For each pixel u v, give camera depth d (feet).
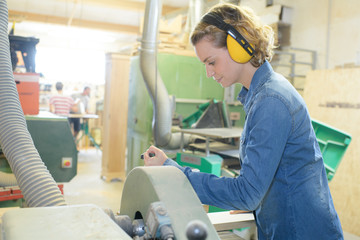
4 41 3.82
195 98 13.07
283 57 15.03
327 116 11.65
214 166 7.29
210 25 3.02
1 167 5.35
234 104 13.42
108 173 14.69
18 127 3.30
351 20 12.48
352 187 10.63
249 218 4.86
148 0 9.27
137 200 2.53
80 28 26.91
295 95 2.97
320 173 3.21
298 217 3.11
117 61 14.53
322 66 13.58
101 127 25.07
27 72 6.67
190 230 1.44
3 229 1.79
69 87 27.76
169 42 13.01
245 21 2.99
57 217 1.90
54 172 5.65
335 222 3.25
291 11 14.82
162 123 9.73
